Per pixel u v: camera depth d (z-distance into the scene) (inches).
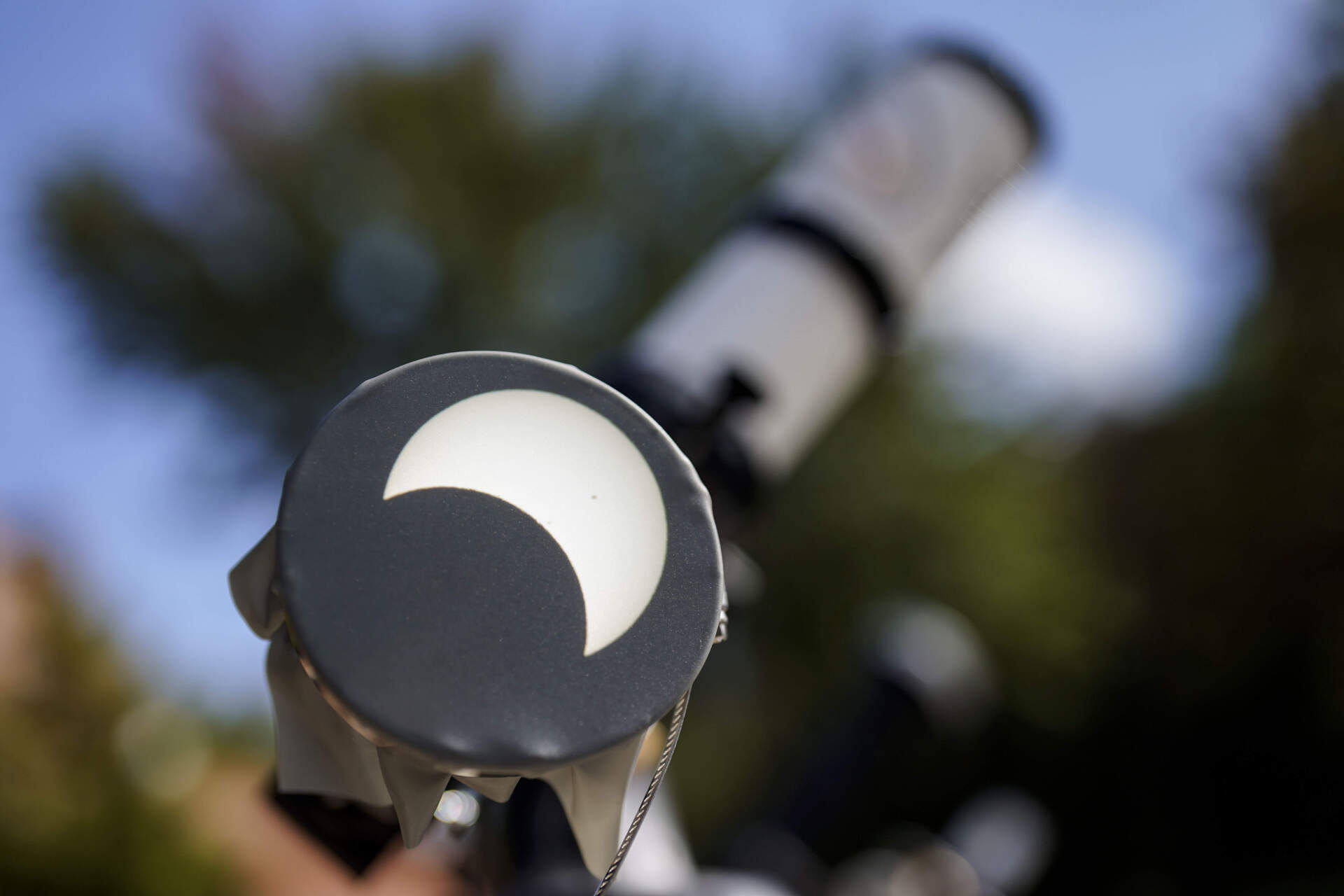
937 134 52.8
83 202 323.6
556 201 346.0
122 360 328.5
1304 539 352.5
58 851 176.4
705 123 353.7
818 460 320.8
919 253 52.1
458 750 14.6
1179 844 391.5
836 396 52.1
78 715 192.4
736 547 47.2
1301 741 374.3
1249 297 374.3
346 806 26.2
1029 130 55.7
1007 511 341.7
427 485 16.0
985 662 328.2
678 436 41.1
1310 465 344.2
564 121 353.4
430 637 15.1
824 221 50.7
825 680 317.7
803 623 315.9
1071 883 396.5
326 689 14.8
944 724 61.0
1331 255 344.8
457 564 15.5
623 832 35.9
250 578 17.5
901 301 52.0
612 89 357.7
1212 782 390.3
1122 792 392.5
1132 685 392.2
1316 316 345.7
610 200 348.5
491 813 29.2
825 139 55.4
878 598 320.5
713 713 314.5
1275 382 360.5
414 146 342.6
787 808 54.6
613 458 16.8
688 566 16.3
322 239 328.8
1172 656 386.3
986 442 350.0
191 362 329.4
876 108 54.1
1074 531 380.8
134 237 325.1
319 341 330.3
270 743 227.9
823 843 53.6
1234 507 370.0
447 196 335.6
